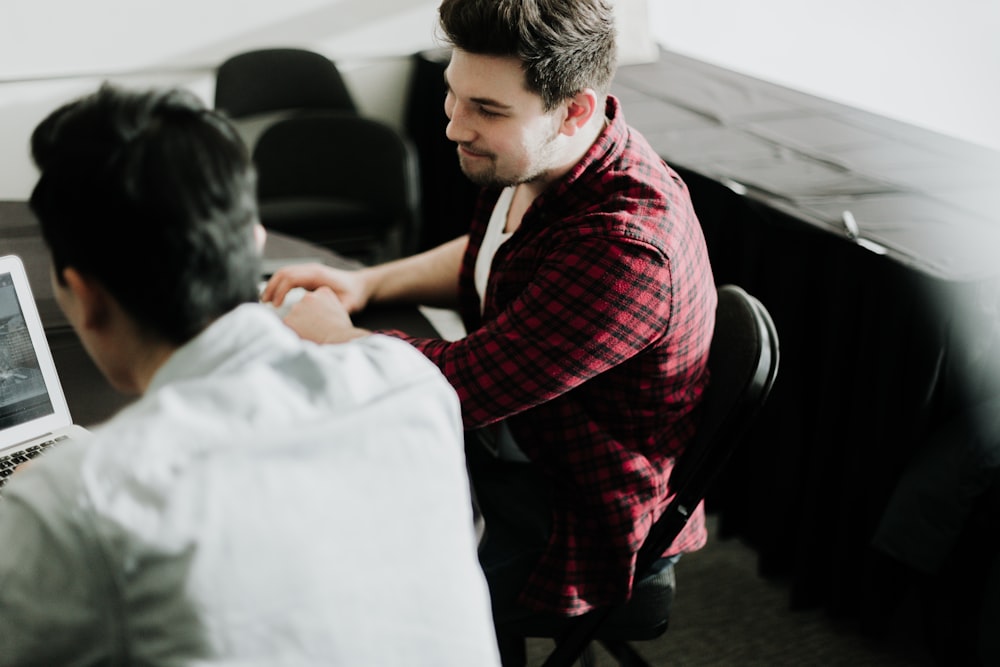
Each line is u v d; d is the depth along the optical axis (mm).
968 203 2027
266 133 2527
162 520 603
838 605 1968
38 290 1495
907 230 1852
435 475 731
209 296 678
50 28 2902
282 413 667
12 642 610
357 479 682
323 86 2857
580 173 1228
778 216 1941
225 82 2727
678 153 2322
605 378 1253
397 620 695
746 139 2471
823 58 2982
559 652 1357
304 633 642
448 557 734
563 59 1132
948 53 2576
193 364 679
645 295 1153
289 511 643
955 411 1794
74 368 1307
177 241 646
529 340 1173
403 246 2623
